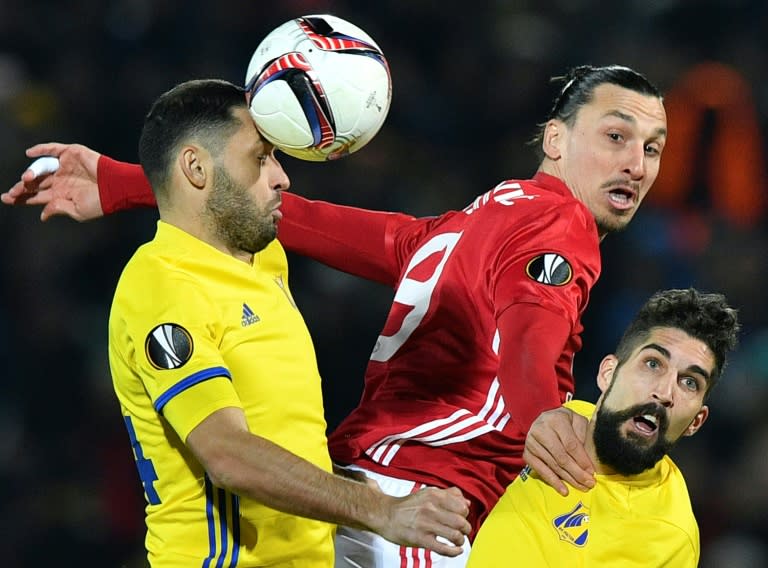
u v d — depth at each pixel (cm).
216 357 1193
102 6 3803
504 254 1302
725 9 3981
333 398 3134
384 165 3550
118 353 1251
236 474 1138
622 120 1412
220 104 1255
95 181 1558
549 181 1434
